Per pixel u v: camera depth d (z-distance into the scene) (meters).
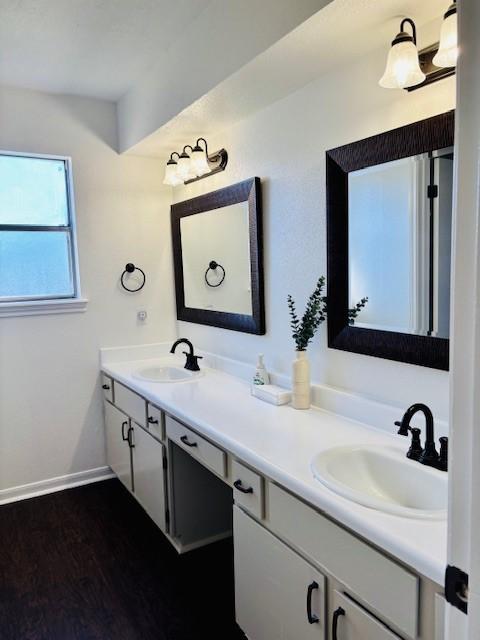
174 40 2.32
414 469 1.46
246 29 1.80
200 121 2.50
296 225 2.21
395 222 1.71
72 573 2.33
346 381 2.00
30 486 3.15
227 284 2.79
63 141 3.05
